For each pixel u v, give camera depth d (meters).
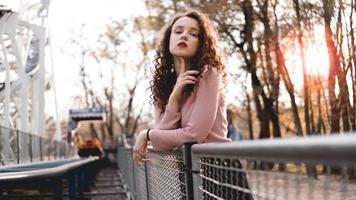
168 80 2.83
